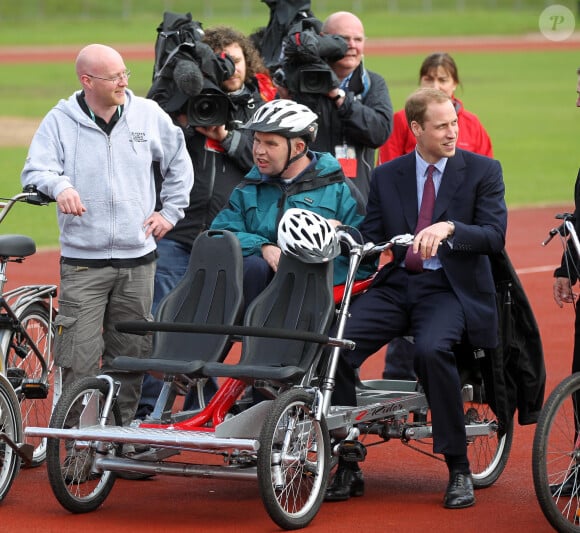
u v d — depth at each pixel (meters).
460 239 10.33
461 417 10.22
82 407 10.17
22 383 11.25
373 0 126.06
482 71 78.19
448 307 10.50
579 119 53.97
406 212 10.85
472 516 9.98
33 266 23.28
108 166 11.18
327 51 13.66
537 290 21.67
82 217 11.18
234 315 10.25
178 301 10.52
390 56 85.81
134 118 11.29
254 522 9.80
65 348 11.23
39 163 11.03
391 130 14.30
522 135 48.56
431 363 10.16
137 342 11.55
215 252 10.55
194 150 13.05
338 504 10.36
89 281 11.25
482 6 125.44
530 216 30.80
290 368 9.68
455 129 10.62
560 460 9.89
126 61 78.88
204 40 13.38
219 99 12.68
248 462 9.84
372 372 16.00
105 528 9.59
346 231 10.67
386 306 10.75
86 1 118.12
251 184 11.42
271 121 10.94
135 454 10.27
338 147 13.95
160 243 13.13
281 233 10.22
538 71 78.31
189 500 10.54
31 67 78.31
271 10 16.20
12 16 112.50
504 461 11.20
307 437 9.73
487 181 10.76
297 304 10.23
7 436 10.09
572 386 9.52
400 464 11.73
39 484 11.02
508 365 10.90
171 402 10.55
